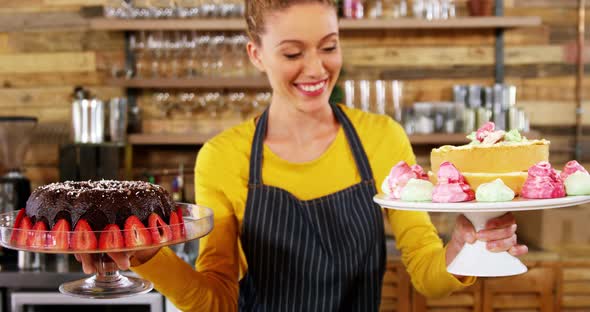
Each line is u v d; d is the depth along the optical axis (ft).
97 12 12.69
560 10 12.64
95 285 4.40
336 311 5.24
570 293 10.27
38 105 12.80
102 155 11.25
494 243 4.19
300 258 5.21
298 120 5.32
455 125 11.76
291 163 5.33
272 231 5.23
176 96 12.48
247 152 5.42
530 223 11.09
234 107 12.35
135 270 4.29
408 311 10.17
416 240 5.16
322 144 5.41
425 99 12.68
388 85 11.84
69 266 9.38
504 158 4.25
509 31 12.66
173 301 4.60
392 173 4.41
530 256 10.27
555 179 3.98
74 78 12.76
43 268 9.27
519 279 10.26
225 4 11.69
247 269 5.49
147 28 11.58
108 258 4.32
